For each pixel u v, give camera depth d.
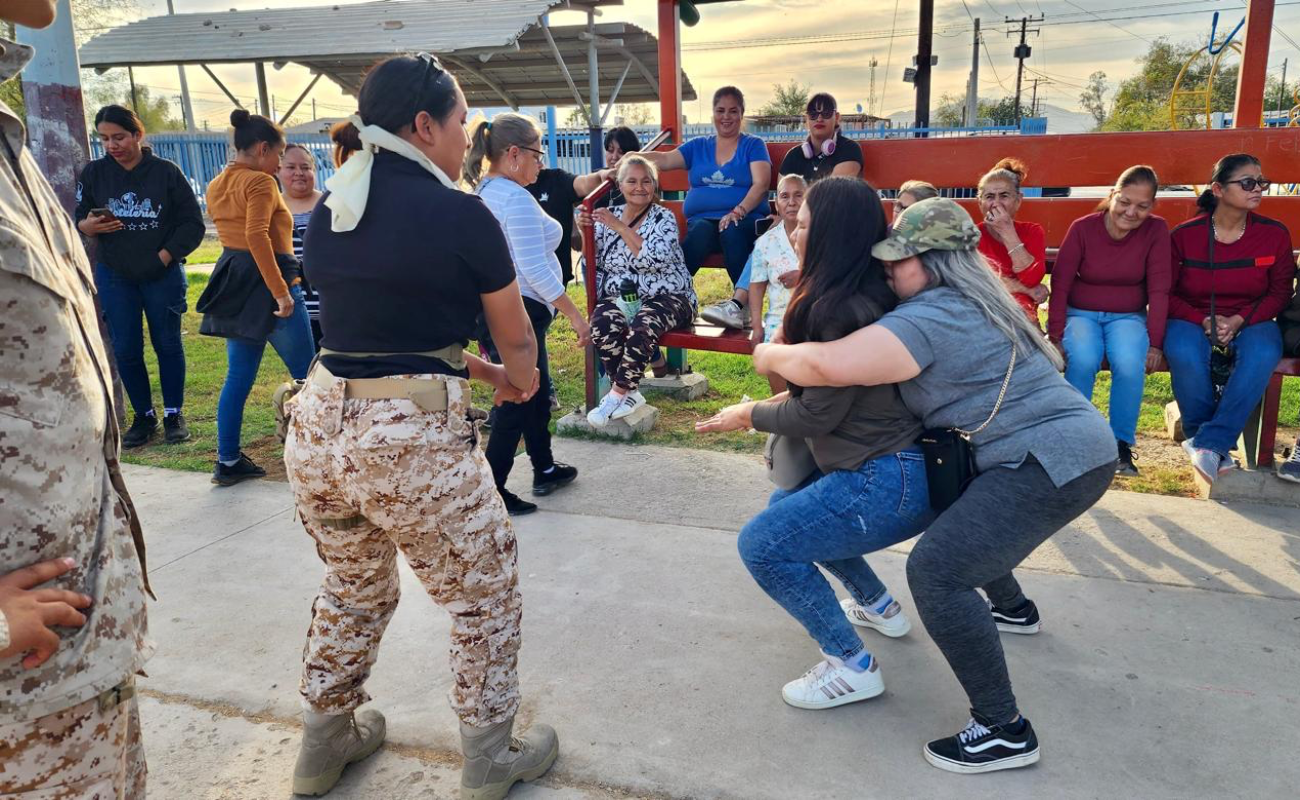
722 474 4.55
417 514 1.93
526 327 2.11
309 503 2.06
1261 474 4.03
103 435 1.43
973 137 5.14
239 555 3.74
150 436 5.43
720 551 3.66
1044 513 2.20
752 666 2.83
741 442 5.05
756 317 4.82
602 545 3.74
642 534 3.84
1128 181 4.07
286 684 2.81
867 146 5.34
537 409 4.17
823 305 2.26
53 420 1.30
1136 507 4.00
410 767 2.42
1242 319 4.03
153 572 3.60
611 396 5.04
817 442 2.46
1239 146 4.73
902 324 2.19
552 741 2.38
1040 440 2.20
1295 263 4.02
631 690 2.72
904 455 2.37
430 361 1.94
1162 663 2.79
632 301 5.09
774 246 4.76
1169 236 4.19
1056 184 5.06
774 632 3.03
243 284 4.37
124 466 4.94
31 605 1.25
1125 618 3.06
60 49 5.19
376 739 2.46
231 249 4.40
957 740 2.34
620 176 4.97
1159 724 2.49
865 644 2.95
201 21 15.14
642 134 17.12
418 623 3.14
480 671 2.16
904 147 5.27
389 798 2.30
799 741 2.46
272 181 4.36
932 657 2.87
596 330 4.93
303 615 3.24
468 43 11.93
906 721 2.54
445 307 1.93
